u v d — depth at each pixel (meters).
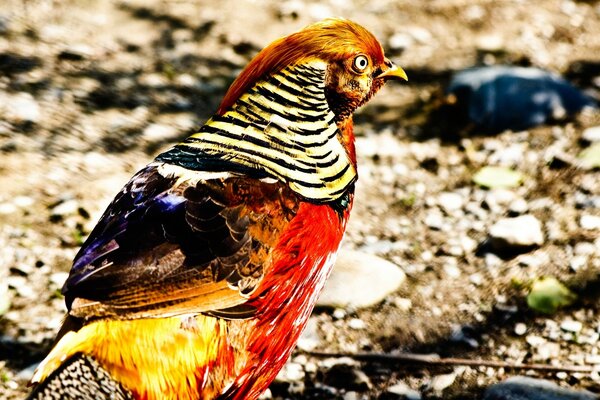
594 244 8.16
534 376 6.77
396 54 11.94
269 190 5.11
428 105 10.80
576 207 8.77
